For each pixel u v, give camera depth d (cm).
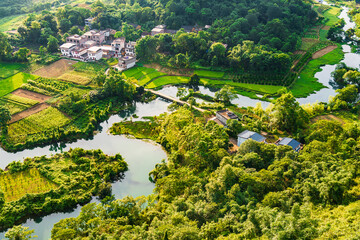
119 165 16212
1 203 13388
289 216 9575
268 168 13500
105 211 12394
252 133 17112
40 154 17388
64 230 10994
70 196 14025
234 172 12794
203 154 14962
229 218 10775
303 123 18675
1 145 17825
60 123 19750
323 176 12056
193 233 9775
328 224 9894
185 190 13162
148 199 13188
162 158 17388
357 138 15762
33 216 13550
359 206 10419
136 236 10425
